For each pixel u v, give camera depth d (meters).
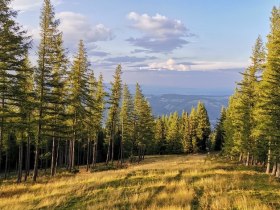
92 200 19.09
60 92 34.88
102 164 70.31
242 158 57.34
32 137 38.72
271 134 30.00
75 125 42.69
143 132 73.50
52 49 30.42
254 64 41.19
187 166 36.91
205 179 23.77
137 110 72.19
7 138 49.66
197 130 100.38
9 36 24.56
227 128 64.81
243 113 42.53
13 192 23.20
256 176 26.16
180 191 19.73
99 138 93.06
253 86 41.19
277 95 29.78
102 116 55.53
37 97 30.98
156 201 18.08
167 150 104.94
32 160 77.75
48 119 31.84
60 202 18.95
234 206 15.79
